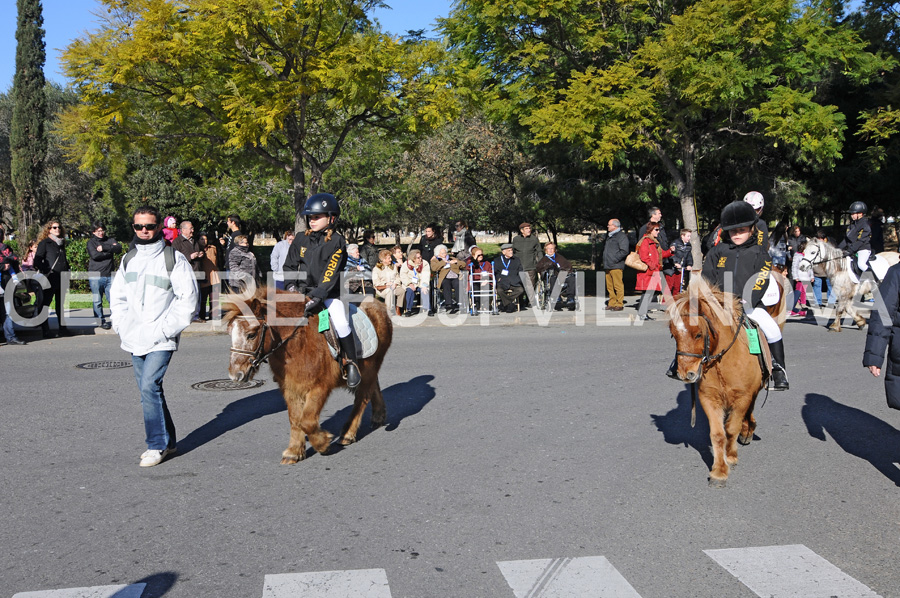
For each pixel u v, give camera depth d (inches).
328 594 150.6
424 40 681.0
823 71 847.1
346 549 172.9
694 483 219.5
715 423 220.2
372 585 154.4
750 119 730.2
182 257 240.8
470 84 679.1
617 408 309.1
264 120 593.3
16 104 1280.8
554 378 370.9
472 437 268.8
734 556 168.9
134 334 236.4
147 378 235.5
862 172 917.8
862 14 871.7
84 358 437.4
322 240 246.5
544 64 729.6
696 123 774.5
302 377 233.6
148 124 713.6
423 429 280.8
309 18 617.6
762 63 647.8
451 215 1700.3
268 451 253.0
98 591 152.0
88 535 181.6
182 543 176.7
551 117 644.1
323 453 249.3
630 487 215.6
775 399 327.6
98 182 1414.9
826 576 159.0
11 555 170.1
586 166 886.4
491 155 1370.6
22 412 303.7
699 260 689.6
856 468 234.5
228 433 274.8
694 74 622.5
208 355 443.2
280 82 617.9
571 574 159.5
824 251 642.8
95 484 219.0
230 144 639.1
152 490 214.2
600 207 1034.1
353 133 904.3
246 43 646.5
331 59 627.2
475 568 162.6
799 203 924.0
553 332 540.7
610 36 701.9
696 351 212.7
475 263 654.5
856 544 176.1
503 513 195.3
